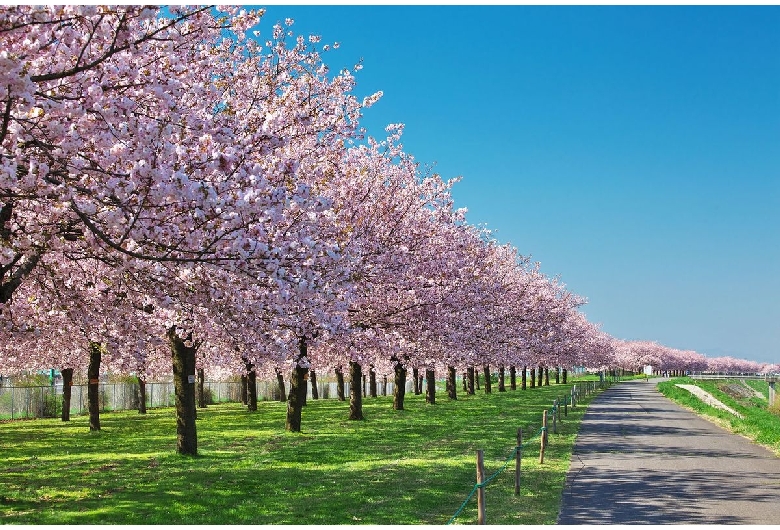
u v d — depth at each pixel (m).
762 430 26.31
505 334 36.88
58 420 38.31
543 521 11.85
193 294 13.45
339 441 24.48
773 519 12.00
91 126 10.24
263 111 15.70
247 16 12.69
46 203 11.00
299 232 12.58
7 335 16.53
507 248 46.97
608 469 17.84
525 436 26.06
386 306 25.23
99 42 10.12
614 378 118.75
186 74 12.91
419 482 15.89
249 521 12.15
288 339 16.92
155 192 9.77
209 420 35.38
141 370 27.77
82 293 15.64
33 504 13.85
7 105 9.06
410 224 25.22
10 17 8.79
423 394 66.12
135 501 14.05
